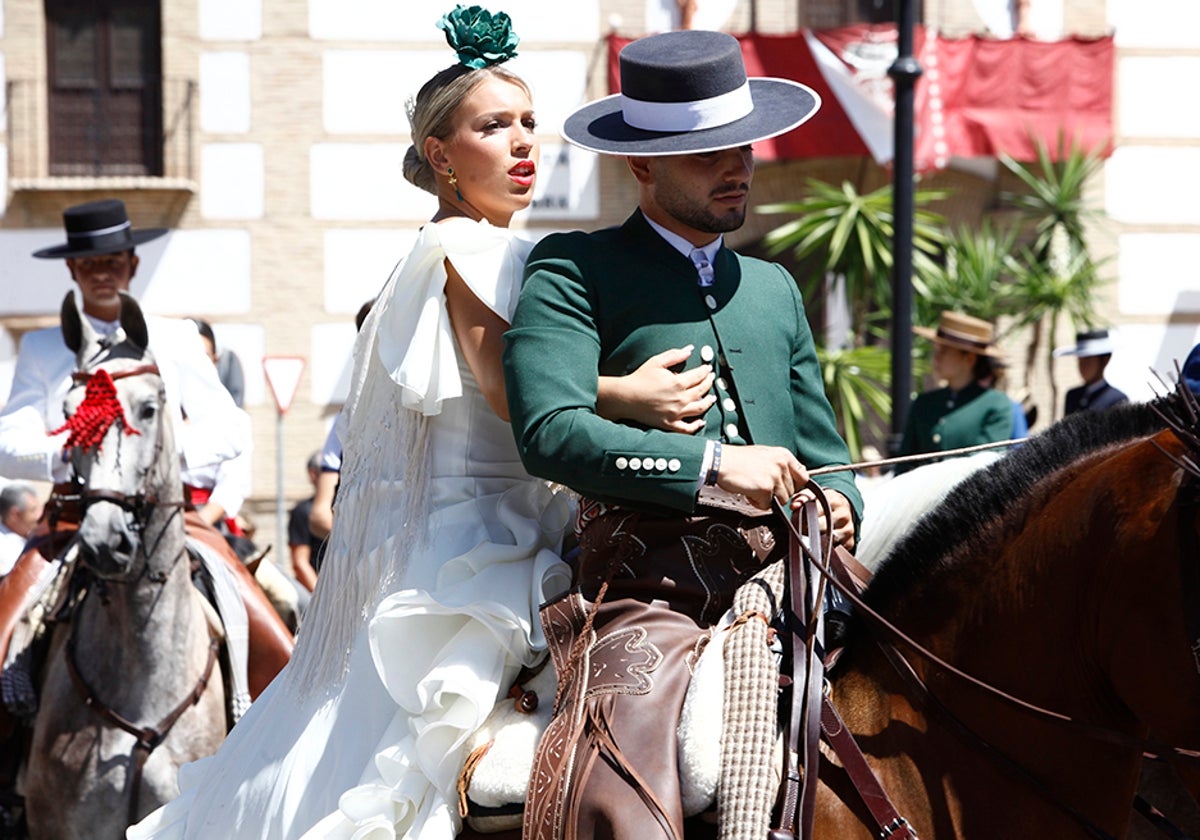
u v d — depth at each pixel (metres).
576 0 30.59
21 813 10.38
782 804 5.17
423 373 5.99
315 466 20.52
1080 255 30.09
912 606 5.76
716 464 5.43
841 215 28.02
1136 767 5.56
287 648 10.44
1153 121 32.38
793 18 31.55
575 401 5.55
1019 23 31.84
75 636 9.80
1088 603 5.37
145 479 9.38
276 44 30.78
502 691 5.93
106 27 31.16
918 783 5.44
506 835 5.72
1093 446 5.73
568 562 6.21
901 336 17.70
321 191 31.02
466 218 6.38
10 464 10.80
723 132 5.77
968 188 32.25
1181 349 32.59
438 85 6.61
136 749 9.55
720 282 5.95
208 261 30.92
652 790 5.20
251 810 6.27
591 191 30.53
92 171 31.16
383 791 5.71
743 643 5.39
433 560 6.16
